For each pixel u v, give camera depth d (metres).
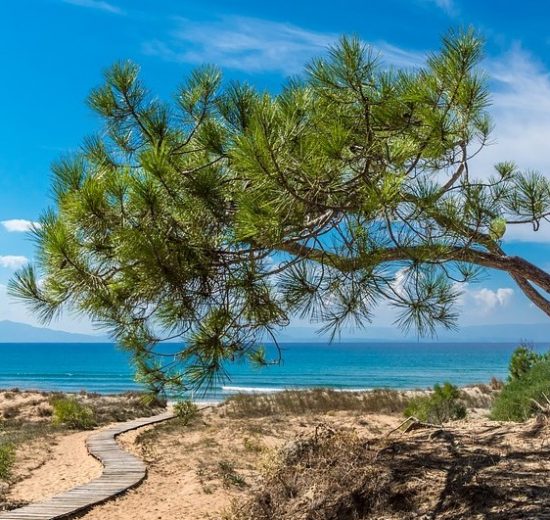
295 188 5.64
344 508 6.38
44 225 5.91
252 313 6.34
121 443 17.45
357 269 5.98
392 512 6.11
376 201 5.37
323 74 5.83
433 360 115.50
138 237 5.50
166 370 6.87
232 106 6.34
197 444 16.88
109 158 7.09
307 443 7.61
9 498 11.21
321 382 64.62
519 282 6.82
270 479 7.33
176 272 5.70
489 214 5.99
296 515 6.57
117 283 6.19
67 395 33.12
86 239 5.97
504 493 5.86
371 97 5.70
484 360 114.38
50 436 19.67
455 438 7.36
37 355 163.00
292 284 6.18
